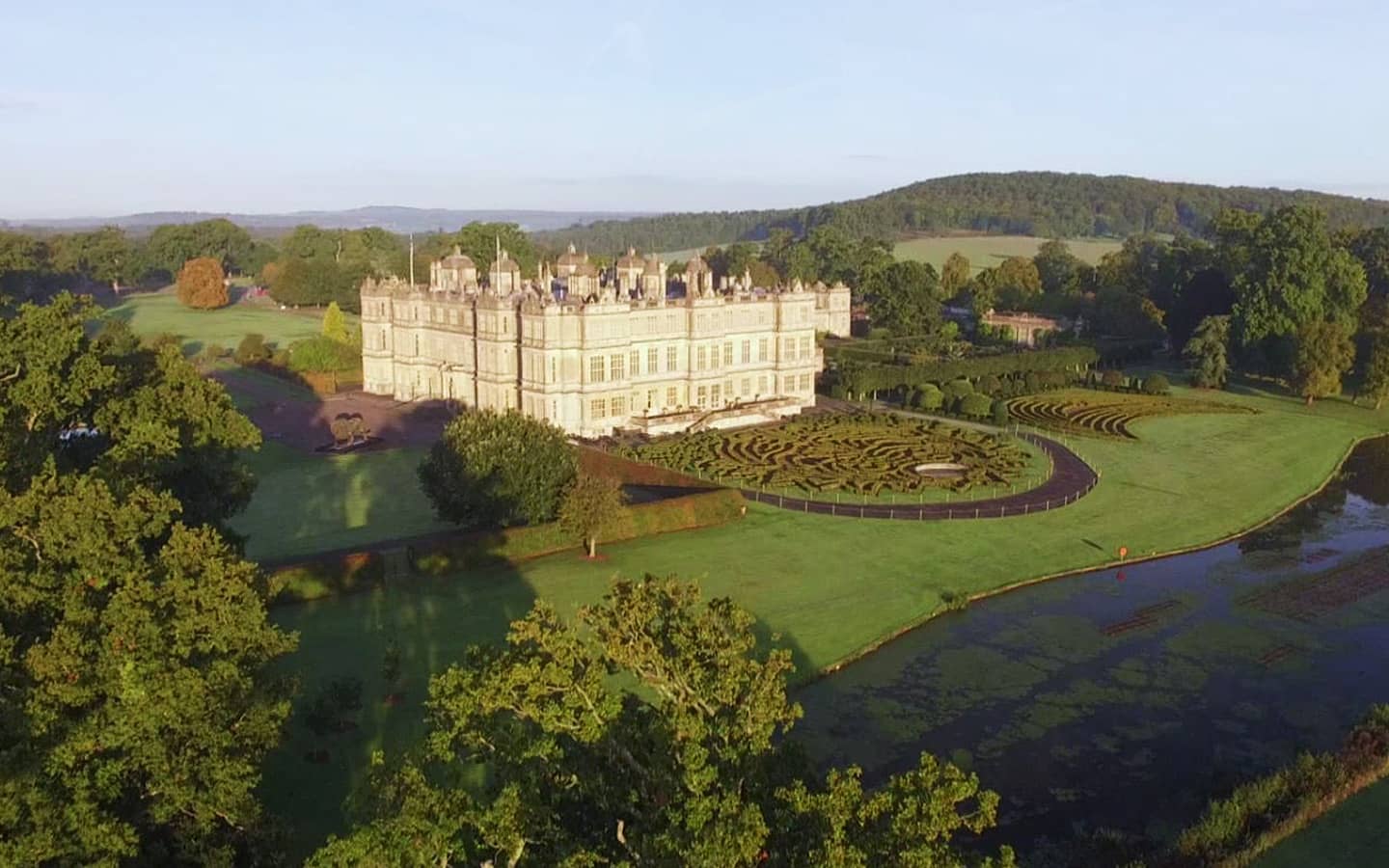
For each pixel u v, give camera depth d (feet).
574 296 493.77
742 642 124.77
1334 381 552.00
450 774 128.98
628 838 117.80
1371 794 176.35
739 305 529.45
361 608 260.83
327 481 386.11
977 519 346.95
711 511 337.72
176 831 138.10
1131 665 240.53
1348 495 397.60
